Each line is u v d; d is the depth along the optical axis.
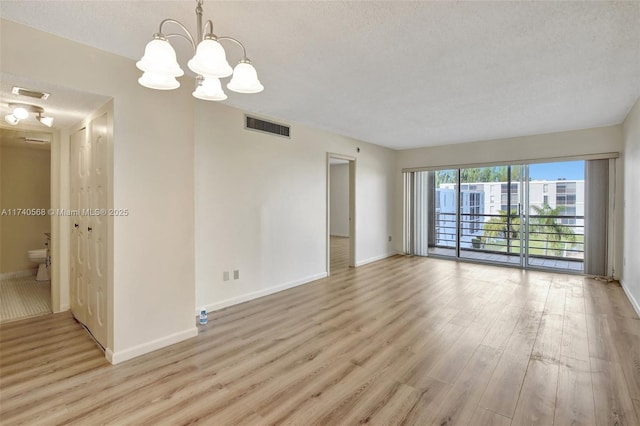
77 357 2.48
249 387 2.10
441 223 7.07
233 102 3.59
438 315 3.40
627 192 4.29
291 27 2.05
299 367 2.35
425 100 3.53
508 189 6.08
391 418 1.80
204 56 1.32
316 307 3.67
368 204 6.18
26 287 4.32
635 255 3.68
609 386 2.09
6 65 1.95
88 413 1.83
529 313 3.44
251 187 3.94
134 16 1.92
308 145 4.78
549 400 1.95
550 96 3.43
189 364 2.39
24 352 2.55
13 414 1.81
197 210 3.36
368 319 3.30
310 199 4.83
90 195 2.82
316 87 3.11
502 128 4.92
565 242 5.60
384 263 6.18
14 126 3.12
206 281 3.47
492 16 1.93
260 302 3.85
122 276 2.44
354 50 2.37
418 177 6.87
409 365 2.38
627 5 1.82
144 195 2.55
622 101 3.61
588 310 3.53
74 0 1.75
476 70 2.74
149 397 1.98
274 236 4.25
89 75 2.27
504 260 6.21
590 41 2.24
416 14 1.91
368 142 6.10
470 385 2.12
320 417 1.81
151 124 2.60
